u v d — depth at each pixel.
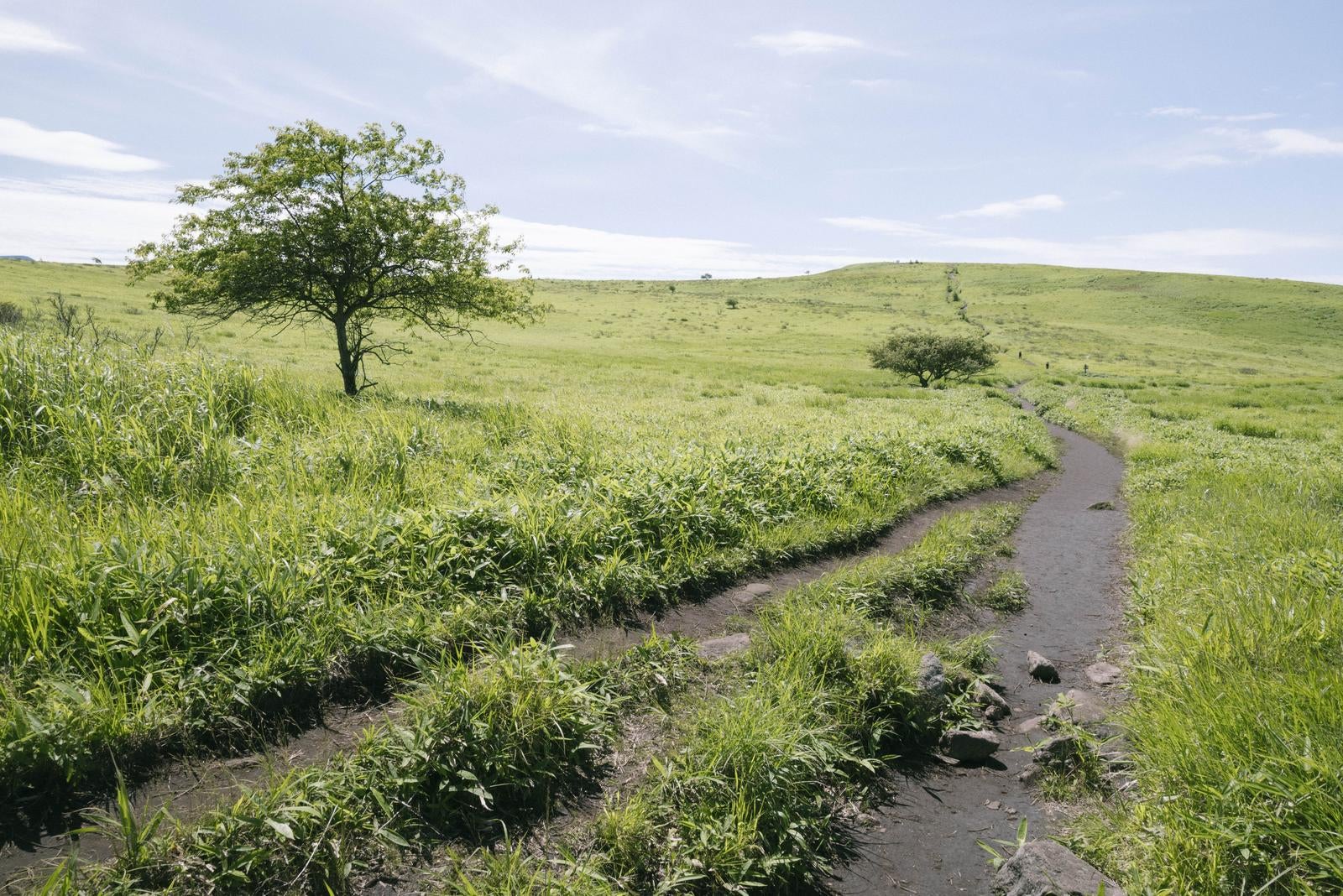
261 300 14.86
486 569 5.43
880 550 8.31
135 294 51.62
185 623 3.96
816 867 3.44
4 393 6.64
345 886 2.90
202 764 3.42
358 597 4.74
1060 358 80.94
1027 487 14.57
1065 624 6.91
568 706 3.94
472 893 2.82
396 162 15.09
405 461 7.48
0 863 2.76
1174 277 159.75
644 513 6.92
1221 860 3.10
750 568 6.95
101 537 4.57
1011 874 3.28
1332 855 2.88
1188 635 5.18
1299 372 76.44
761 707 4.12
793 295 153.00
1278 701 3.83
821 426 16.53
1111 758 4.25
